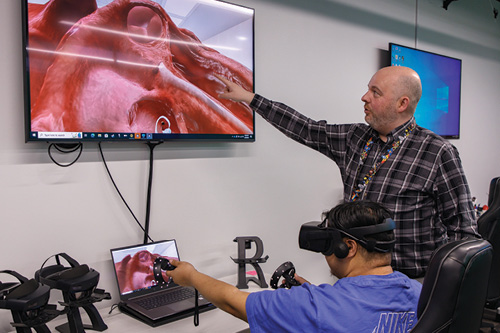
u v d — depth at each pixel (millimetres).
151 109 1859
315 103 2713
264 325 955
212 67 2070
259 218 2418
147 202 1912
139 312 1593
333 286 967
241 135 2197
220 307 1092
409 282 993
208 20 2041
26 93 1521
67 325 1510
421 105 3539
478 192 4461
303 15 2598
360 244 982
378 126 1721
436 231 1691
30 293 1213
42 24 1551
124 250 1780
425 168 1625
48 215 1646
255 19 2328
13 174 1561
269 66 2420
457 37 4074
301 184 2641
